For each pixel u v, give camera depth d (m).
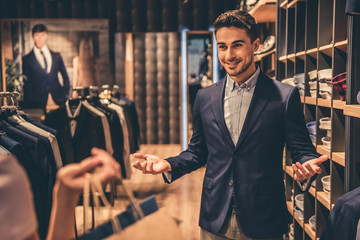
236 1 6.69
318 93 2.07
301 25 2.40
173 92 7.40
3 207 0.53
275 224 1.37
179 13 6.86
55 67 6.12
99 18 6.70
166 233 0.73
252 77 1.43
